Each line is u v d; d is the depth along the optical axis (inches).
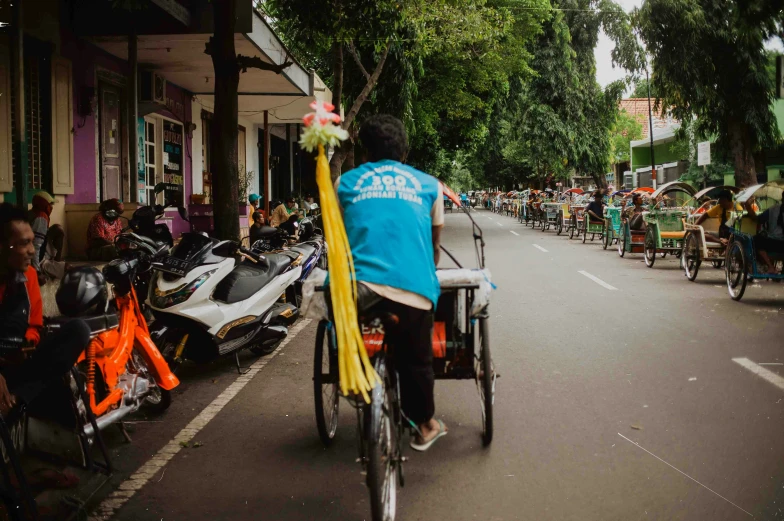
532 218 1227.9
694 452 173.0
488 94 1272.1
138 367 199.6
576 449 176.9
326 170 129.0
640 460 169.0
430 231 144.4
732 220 442.0
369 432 126.9
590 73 1389.0
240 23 450.6
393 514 137.1
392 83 867.4
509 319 349.7
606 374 245.3
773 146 859.4
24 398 139.1
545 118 1362.0
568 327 328.2
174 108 637.9
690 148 1278.3
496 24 930.1
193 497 155.3
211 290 241.1
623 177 2281.0
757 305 387.5
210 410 219.9
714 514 141.3
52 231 366.3
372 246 138.6
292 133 1213.1
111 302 202.5
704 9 799.7
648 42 834.2
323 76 978.1
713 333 311.1
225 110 389.7
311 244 378.6
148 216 290.8
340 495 155.4
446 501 149.6
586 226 849.5
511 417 201.9
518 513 143.6
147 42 472.1
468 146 1395.2
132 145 451.8
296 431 198.8
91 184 475.5
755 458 168.4
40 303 163.9
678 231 578.2
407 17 700.7
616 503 147.1
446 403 215.8
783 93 374.6
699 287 463.2
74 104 450.6
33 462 146.0
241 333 257.0
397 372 146.0
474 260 645.9
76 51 451.2
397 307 136.9
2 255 153.5
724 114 835.4
